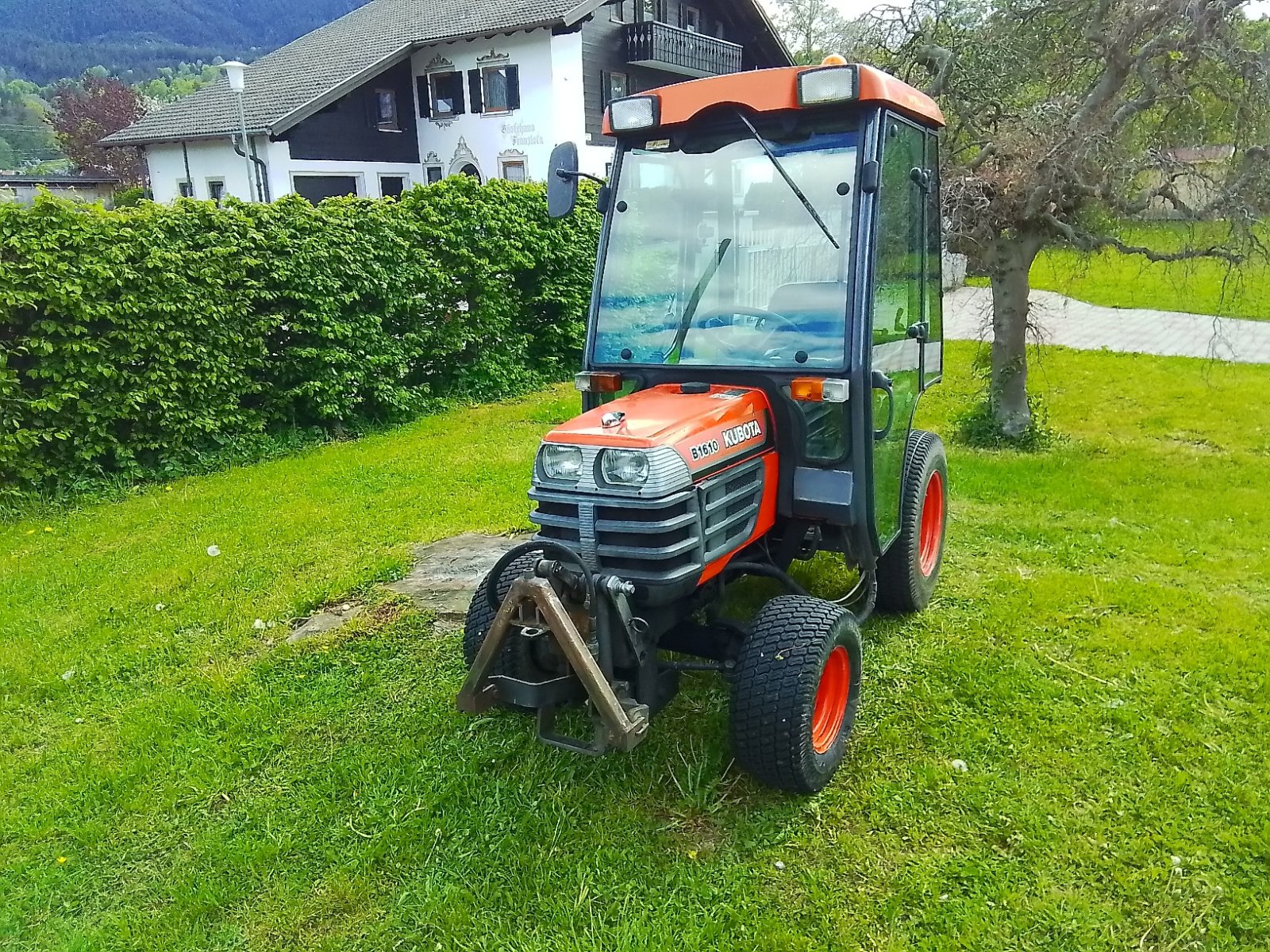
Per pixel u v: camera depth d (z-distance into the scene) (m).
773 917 2.73
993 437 7.79
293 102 20.97
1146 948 2.59
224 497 7.29
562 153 3.58
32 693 4.32
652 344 3.64
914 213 3.99
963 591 4.91
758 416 3.36
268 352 8.76
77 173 39.19
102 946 2.77
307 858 3.10
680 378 3.56
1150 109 7.07
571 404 10.32
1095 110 6.96
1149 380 9.86
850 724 3.44
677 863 2.96
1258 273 9.92
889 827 3.11
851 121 3.33
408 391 9.86
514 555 3.35
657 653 3.57
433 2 24.44
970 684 3.92
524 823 3.17
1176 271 10.71
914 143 3.91
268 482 7.62
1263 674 3.93
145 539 6.42
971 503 6.31
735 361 3.49
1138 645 4.22
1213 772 3.30
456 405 10.41
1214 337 8.92
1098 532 5.67
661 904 2.80
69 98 45.31
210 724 3.95
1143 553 5.31
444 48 21.95
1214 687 3.85
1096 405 9.02
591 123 21.70
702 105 3.40
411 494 7.07
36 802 3.48
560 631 2.74
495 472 7.58
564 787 3.35
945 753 3.49
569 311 11.82
